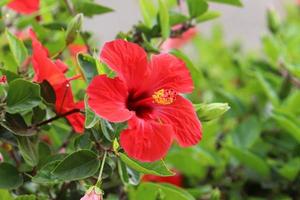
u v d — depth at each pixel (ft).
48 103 2.54
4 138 2.55
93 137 2.51
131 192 2.98
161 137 2.40
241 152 3.34
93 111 2.40
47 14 3.35
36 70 2.56
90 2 3.00
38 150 2.67
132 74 2.51
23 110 2.46
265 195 3.48
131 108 2.52
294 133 3.38
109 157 2.53
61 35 3.19
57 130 3.05
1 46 3.31
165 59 2.57
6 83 2.49
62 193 2.69
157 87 2.56
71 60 3.13
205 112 2.60
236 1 3.06
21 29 3.28
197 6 3.00
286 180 3.44
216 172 3.56
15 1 3.07
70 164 2.44
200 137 2.51
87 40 3.11
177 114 2.52
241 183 3.51
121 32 2.88
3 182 2.54
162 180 3.49
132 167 2.48
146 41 2.86
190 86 2.59
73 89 3.06
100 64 2.45
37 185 2.93
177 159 3.47
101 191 2.41
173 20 3.03
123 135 2.38
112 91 2.42
